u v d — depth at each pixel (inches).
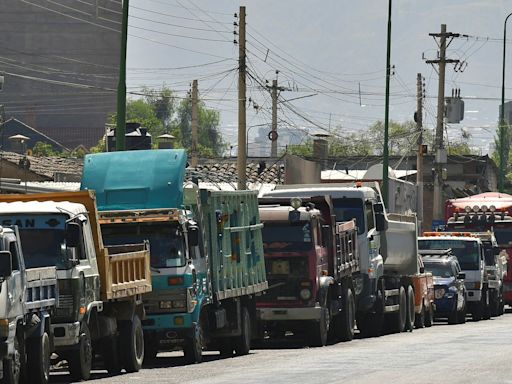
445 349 2623.0
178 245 2340.1
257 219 2792.8
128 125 6540.4
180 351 2856.8
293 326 2908.5
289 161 5639.8
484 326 3944.4
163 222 2336.4
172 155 2449.6
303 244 2876.5
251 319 2746.1
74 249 2000.5
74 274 1985.7
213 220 2513.5
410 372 2025.1
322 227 2974.9
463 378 1908.2
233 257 2608.3
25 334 1868.8
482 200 5285.4
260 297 2878.9
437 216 6569.9
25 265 1975.9
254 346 2960.1
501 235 5241.1
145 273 2257.6
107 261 2105.1
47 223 2000.5
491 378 1908.2
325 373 2012.8
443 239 4542.3
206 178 2940.5
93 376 2144.4
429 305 3976.4
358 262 3255.4
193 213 2436.0
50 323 1932.8
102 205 2421.3
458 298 4217.5
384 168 5196.9
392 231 3570.4
